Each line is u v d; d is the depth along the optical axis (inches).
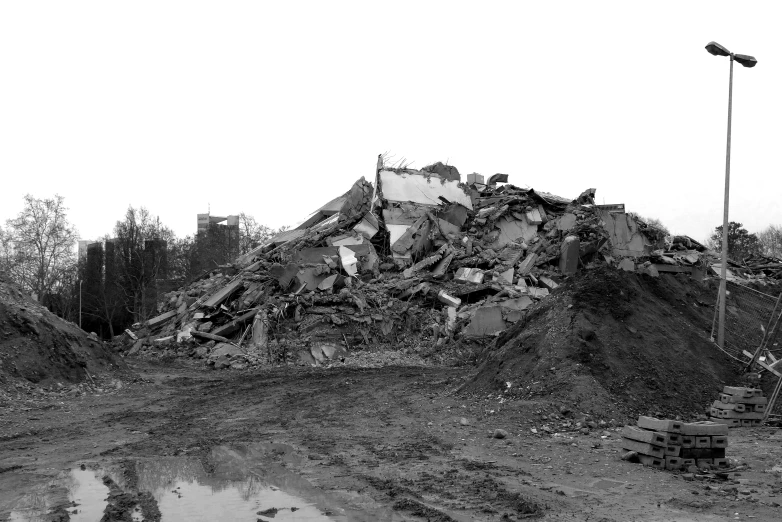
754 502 333.1
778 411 607.2
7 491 371.6
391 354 1220.5
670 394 619.5
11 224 2283.5
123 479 396.8
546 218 1722.4
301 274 1395.2
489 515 313.9
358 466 425.4
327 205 1940.2
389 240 1625.2
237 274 1576.0
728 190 770.2
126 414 657.0
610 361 634.2
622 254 1688.0
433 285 1424.7
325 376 978.7
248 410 685.9
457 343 1245.1
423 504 334.0
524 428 542.0
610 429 546.3
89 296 2342.5
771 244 3344.0
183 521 313.6
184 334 1343.5
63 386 789.9
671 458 416.2
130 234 2263.8
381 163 1807.3
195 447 495.5
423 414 620.1
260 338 1267.2
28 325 821.9
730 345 779.4
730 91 780.6
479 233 1631.4
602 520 303.0
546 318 713.0
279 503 341.4
